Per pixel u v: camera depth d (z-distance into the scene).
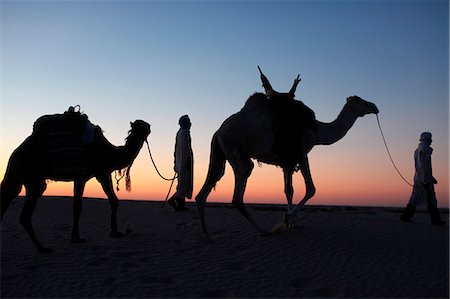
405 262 8.38
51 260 8.84
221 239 9.96
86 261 8.78
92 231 10.99
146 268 8.42
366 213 13.60
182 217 12.28
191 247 9.52
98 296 7.32
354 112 10.77
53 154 9.26
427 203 11.38
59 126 9.52
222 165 10.02
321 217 11.69
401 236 9.84
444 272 7.93
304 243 9.38
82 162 9.49
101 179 10.27
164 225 11.44
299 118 9.70
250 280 7.80
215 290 7.48
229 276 7.98
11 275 8.14
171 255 9.08
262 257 8.77
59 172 9.29
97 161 10.01
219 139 9.90
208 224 11.34
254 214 12.46
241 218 11.91
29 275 8.16
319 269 8.14
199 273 8.15
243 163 9.71
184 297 7.25
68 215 12.65
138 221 11.97
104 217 12.50
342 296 7.14
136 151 10.55
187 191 12.75
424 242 9.43
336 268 8.16
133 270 8.33
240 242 9.66
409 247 9.12
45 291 7.53
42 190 9.44
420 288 7.35
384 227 10.59
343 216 11.92
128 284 7.75
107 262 8.73
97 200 14.95
